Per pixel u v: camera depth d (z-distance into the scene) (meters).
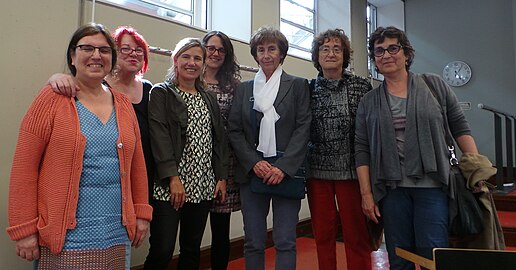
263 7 3.72
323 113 1.90
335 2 5.19
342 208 1.90
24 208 1.15
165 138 1.67
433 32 6.29
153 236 1.68
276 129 1.79
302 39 5.00
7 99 1.68
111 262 1.23
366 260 1.90
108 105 1.34
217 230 2.08
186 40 1.83
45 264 1.17
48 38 1.80
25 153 1.16
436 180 1.53
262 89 1.84
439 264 1.06
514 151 5.41
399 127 1.61
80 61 1.28
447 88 1.67
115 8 2.32
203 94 1.86
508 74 5.68
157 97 1.73
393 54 1.65
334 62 1.88
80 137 1.18
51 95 1.21
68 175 1.17
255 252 1.77
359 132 1.78
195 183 1.73
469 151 1.61
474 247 1.60
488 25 5.86
